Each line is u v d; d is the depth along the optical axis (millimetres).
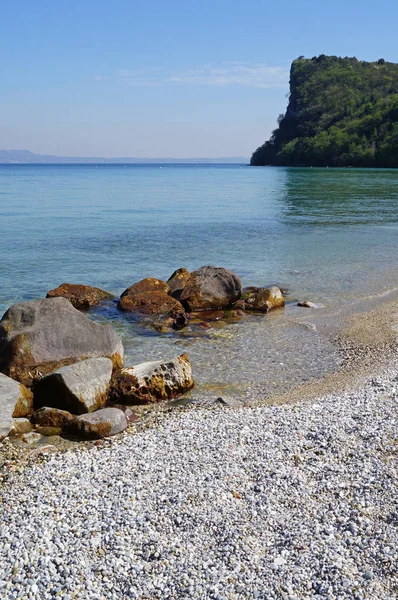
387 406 9961
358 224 39312
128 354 13883
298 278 22422
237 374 12617
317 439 8773
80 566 6125
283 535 6492
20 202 56344
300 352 14031
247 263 25250
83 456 8844
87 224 38188
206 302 17656
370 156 151500
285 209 50375
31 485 7973
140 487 7672
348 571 5793
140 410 10844
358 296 19656
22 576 6008
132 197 66188
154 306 17391
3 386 10523
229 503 7176
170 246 29500
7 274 22219
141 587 5805
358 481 7422
